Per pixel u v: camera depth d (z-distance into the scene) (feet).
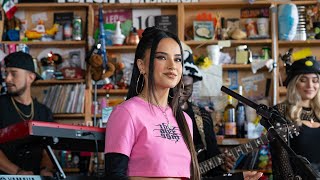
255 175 7.10
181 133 6.74
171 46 6.66
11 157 11.14
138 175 6.25
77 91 15.19
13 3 15.58
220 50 15.96
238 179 7.10
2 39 15.53
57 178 7.13
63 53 15.84
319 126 10.40
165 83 6.58
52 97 15.14
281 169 10.01
